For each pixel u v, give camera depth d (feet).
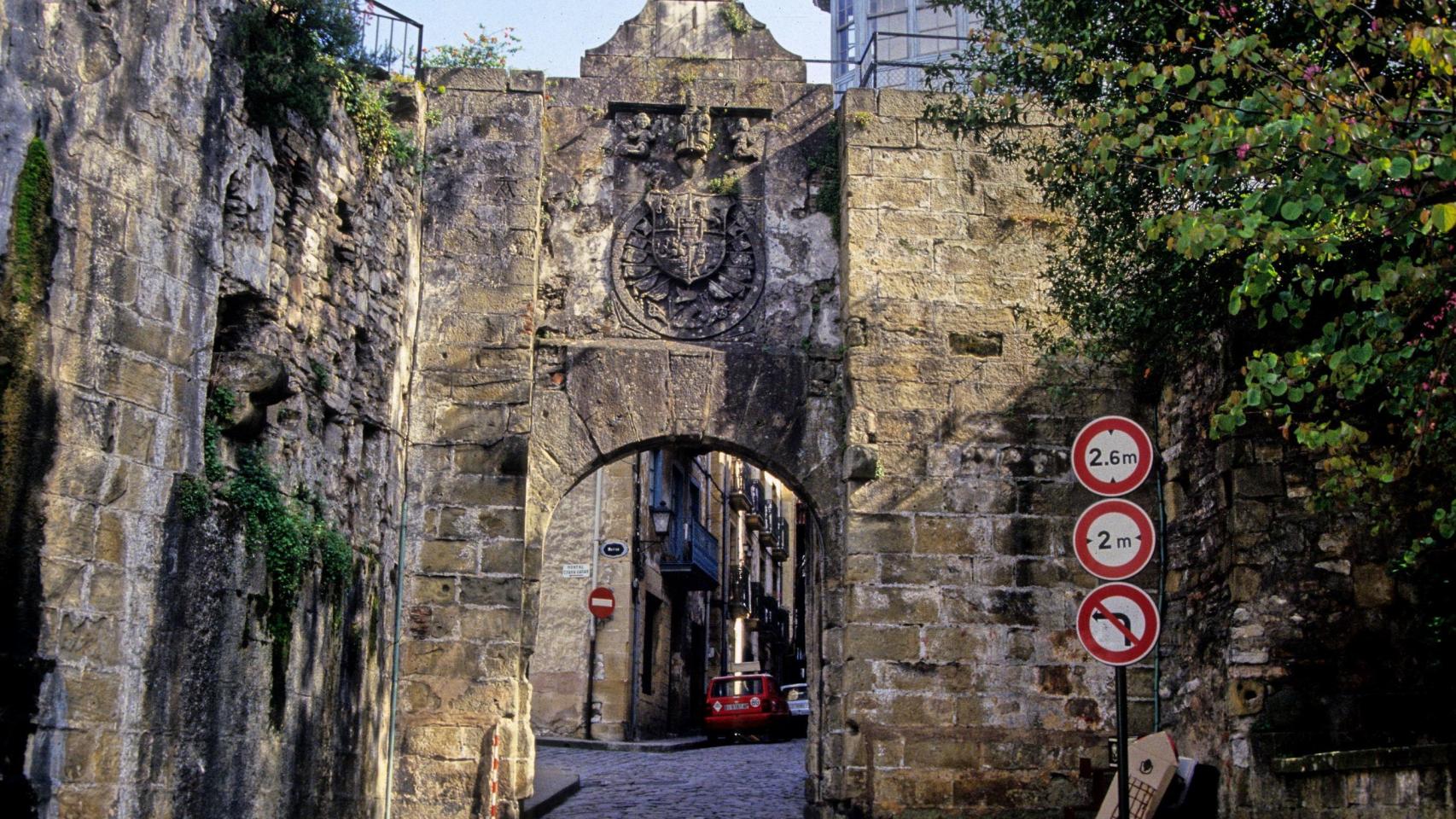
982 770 46.78
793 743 94.43
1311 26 36.96
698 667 116.67
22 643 26.89
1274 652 39.99
